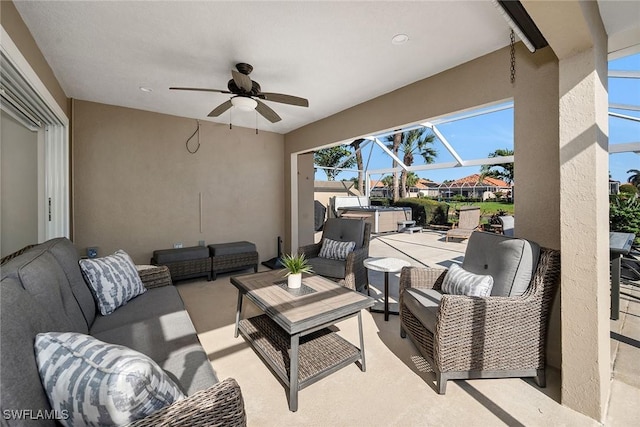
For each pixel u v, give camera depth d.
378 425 1.53
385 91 3.37
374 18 2.03
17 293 0.98
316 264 3.48
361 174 13.59
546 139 2.12
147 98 3.57
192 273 4.01
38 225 2.89
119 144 3.87
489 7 1.92
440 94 2.87
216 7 1.91
